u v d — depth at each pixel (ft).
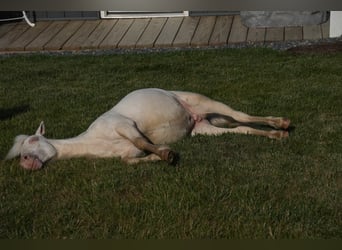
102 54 34.78
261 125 20.51
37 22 42.42
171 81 27.68
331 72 27.78
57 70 31.32
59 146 17.58
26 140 17.43
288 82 26.35
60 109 23.86
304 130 19.62
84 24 41.24
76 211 14.61
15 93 27.17
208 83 26.94
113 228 13.82
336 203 14.47
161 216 14.05
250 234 13.29
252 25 38.06
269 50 32.73
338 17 35.40
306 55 31.32
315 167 16.58
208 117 20.18
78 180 16.33
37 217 14.51
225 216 13.94
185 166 16.78
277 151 17.84
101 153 17.65
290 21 37.68
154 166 16.85
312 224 13.48
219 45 35.68
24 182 16.55
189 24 39.50
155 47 36.17
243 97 24.38
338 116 21.12
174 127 18.81
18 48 37.52
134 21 40.98
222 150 18.04
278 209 14.11
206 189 15.19
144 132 18.26
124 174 16.39
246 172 16.26
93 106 23.98
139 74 29.48
